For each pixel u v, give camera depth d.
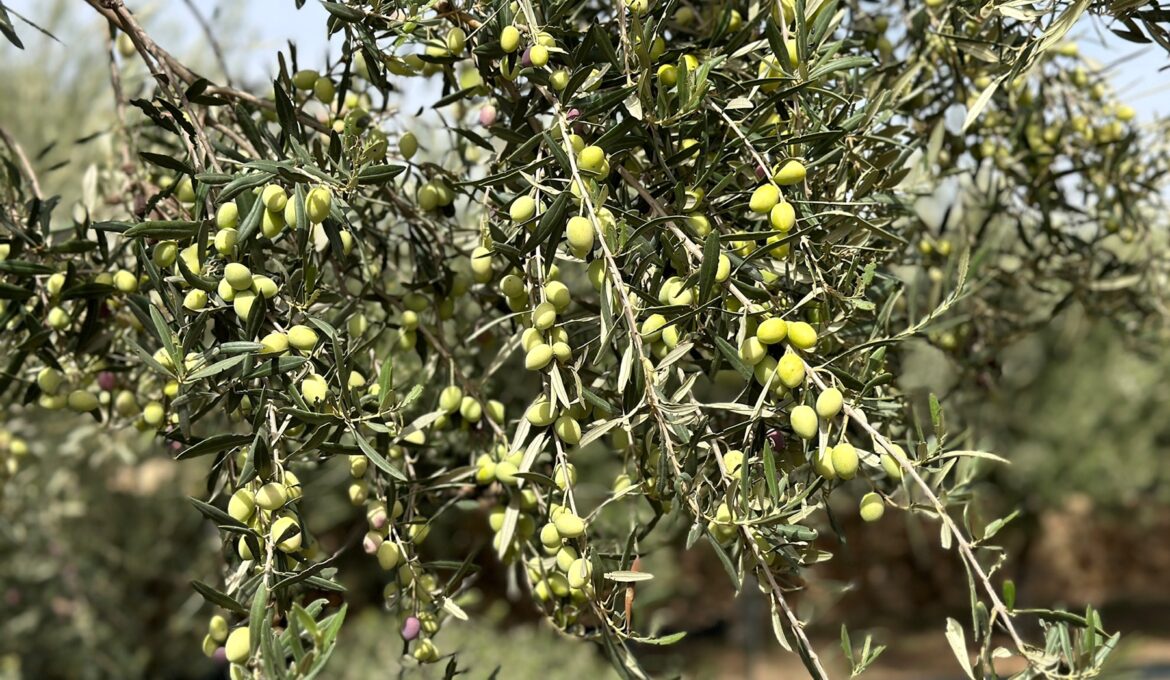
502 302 1.33
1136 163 1.57
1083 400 7.40
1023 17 1.09
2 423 1.57
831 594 1.21
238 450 1.13
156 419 1.26
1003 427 6.93
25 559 3.36
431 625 1.22
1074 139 1.57
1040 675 1.00
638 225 1.08
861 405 1.04
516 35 1.09
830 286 1.08
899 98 1.33
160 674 4.36
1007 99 1.50
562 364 1.07
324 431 1.05
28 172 1.33
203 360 1.06
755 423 1.05
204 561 4.21
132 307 1.12
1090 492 7.66
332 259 1.23
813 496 1.11
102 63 3.81
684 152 1.09
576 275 1.49
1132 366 7.34
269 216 1.06
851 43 1.21
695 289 1.04
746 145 1.08
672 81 1.10
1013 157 1.56
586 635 1.24
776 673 6.36
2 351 1.30
